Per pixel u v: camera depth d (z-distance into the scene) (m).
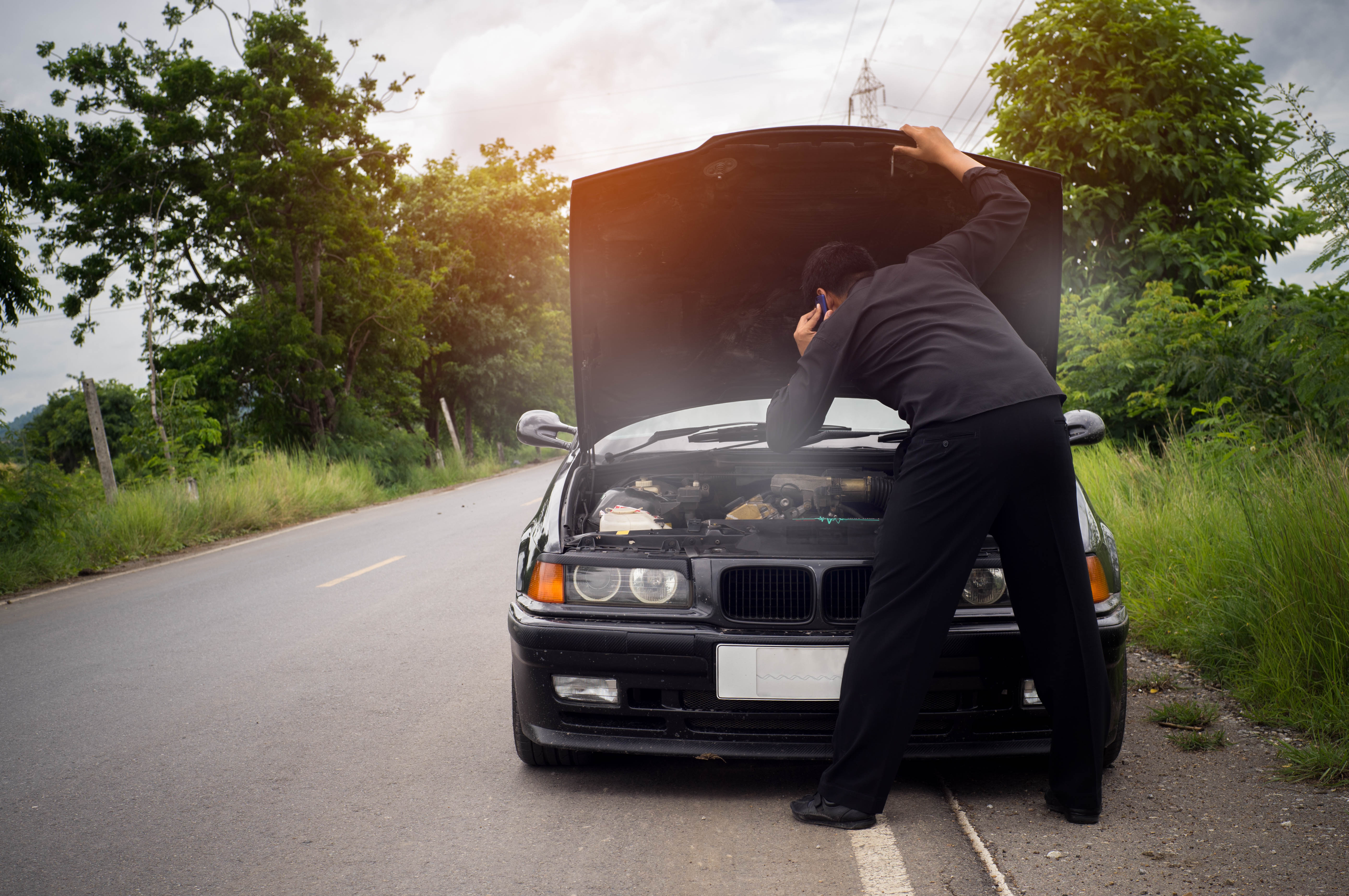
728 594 2.89
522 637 2.99
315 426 22.73
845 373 2.80
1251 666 3.76
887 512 2.69
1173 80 8.77
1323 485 4.28
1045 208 3.26
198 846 2.79
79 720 4.21
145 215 21.55
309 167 21.09
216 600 7.34
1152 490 5.95
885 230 3.66
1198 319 7.50
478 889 2.45
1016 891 2.28
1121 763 3.08
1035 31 9.25
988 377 2.55
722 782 3.14
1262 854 2.38
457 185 34.22
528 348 34.16
